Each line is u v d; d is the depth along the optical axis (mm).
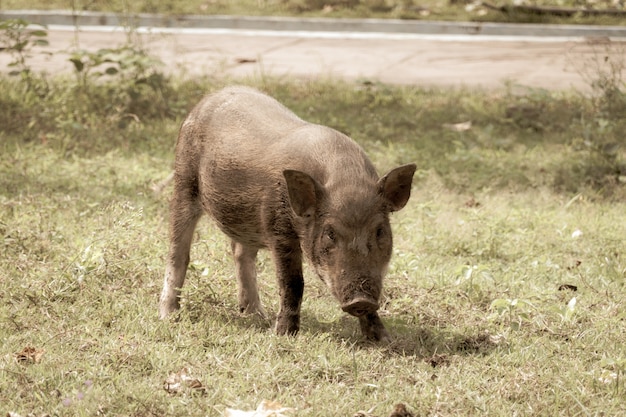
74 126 17219
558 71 24328
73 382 7766
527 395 7805
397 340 8914
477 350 8977
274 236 8938
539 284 10969
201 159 9672
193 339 8773
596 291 10711
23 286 9844
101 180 14680
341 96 20875
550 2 32188
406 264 11203
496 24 29781
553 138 18422
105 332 8898
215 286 10219
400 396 7691
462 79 23438
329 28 30281
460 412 7504
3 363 8070
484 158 17000
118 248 10773
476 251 12195
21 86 19719
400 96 20922
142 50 20266
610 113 18922
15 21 19422
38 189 13883
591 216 13922
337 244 8312
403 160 16594
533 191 15320
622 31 29078
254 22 30297
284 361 8344
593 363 8617
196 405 7426
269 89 21016
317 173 8703
